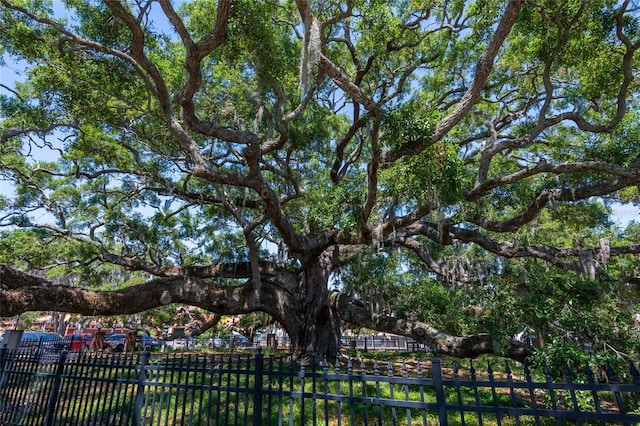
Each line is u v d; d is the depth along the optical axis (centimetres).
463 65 1362
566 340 763
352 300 1536
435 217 1158
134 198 1647
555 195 1036
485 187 1027
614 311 819
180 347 2772
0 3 918
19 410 632
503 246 1201
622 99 954
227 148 1375
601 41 963
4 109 1053
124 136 1385
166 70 1170
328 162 1584
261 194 1080
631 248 1097
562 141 1256
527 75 1304
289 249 1495
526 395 962
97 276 1772
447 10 1255
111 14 919
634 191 1244
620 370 676
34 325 4559
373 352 2189
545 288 837
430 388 991
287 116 994
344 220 1137
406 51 1285
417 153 775
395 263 1670
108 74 1034
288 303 1486
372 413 762
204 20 1165
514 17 689
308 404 806
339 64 1303
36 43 966
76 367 609
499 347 1072
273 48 870
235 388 470
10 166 1437
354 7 1004
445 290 1468
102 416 554
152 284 1384
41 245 1474
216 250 1800
